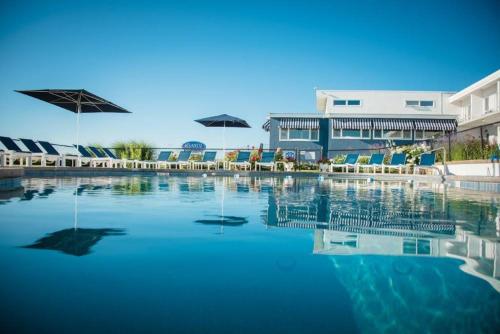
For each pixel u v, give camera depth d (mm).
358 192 7898
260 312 1453
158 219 3707
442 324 1354
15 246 2438
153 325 1314
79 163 14359
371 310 1470
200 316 1404
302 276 1912
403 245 2617
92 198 5660
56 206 4582
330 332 1297
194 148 20078
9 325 1280
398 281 1847
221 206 4934
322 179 14008
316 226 3393
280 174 16578
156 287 1711
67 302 1505
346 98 23797
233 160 18672
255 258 2240
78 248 2428
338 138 22641
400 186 10539
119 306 1479
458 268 2055
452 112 23562
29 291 1620
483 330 1318
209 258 2232
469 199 6395
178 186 8930
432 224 3555
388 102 23672
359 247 2545
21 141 12547
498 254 2363
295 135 23000
